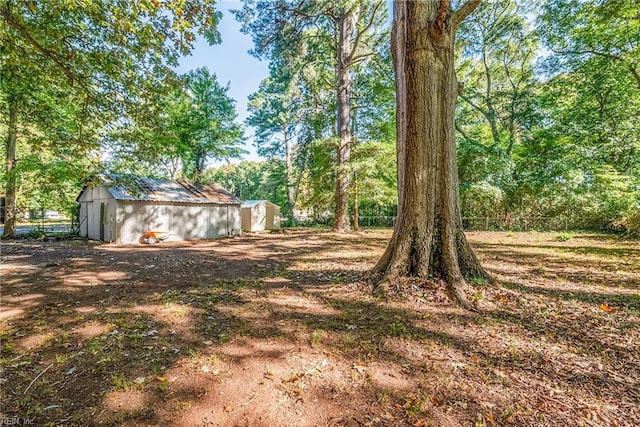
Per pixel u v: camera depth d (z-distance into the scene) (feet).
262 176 142.00
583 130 51.52
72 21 16.28
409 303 13.48
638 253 29.19
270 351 9.57
